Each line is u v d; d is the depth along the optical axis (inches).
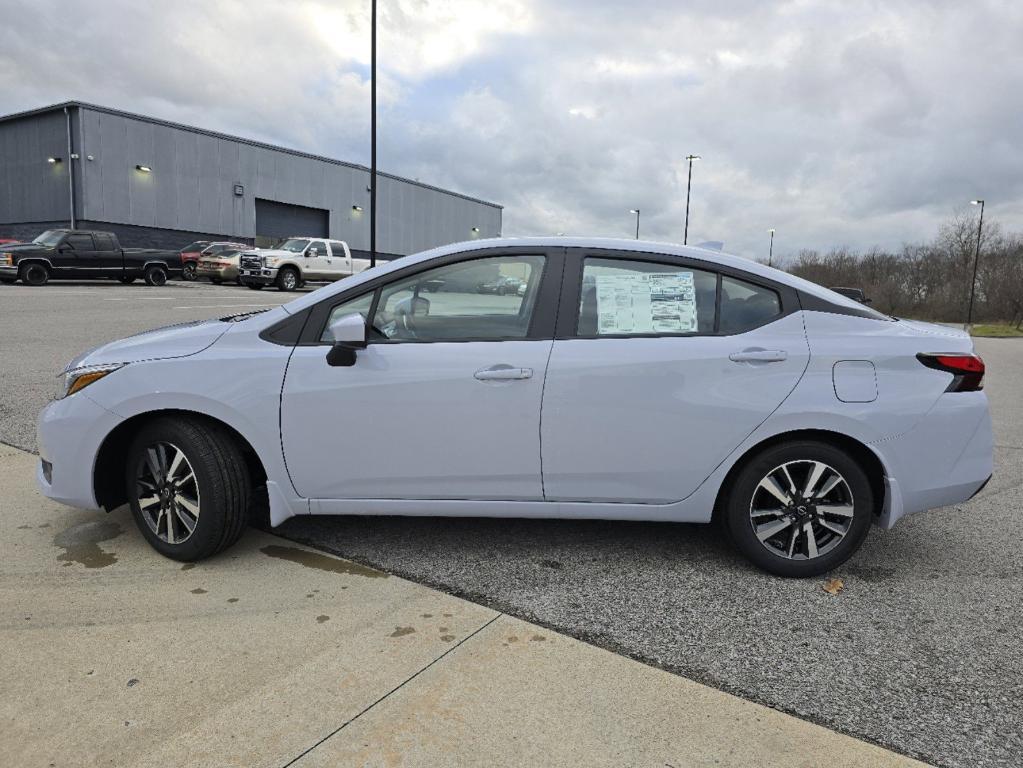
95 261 895.7
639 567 133.7
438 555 137.2
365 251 1931.6
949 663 103.8
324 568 130.3
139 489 132.2
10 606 114.4
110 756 81.0
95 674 96.5
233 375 125.2
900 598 123.8
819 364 122.8
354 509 130.4
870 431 122.4
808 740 86.4
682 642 108.2
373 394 124.4
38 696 91.5
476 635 108.5
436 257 129.3
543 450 125.2
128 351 130.1
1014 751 85.0
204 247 1163.3
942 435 123.8
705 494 127.0
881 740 86.7
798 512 127.0
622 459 125.2
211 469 125.3
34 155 1376.7
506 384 123.5
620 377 123.0
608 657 103.4
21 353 356.5
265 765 80.2
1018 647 108.4
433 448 125.6
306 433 126.0
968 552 144.9
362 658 101.6
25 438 208.7
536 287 128.0
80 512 154.4
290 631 108.5
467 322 127.5
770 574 130.6
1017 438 261.6
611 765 81.3
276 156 1670.8
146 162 1417.3
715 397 123.0
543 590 123.9
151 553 134.7
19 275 834.8
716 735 86.9
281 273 986.7
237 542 140.5
